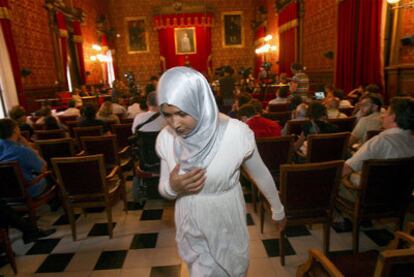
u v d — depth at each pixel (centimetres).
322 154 272
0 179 243
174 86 87
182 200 104
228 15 1499
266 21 1346
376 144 201
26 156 262
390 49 548
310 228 265
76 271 223
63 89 896
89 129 352
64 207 312
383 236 249
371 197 208
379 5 556
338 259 151
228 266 102
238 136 98
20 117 398
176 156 100
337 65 723
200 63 1476
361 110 324
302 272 135
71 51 1028
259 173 110
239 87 1052
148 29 1491
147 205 331
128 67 1520
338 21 709
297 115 383
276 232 262
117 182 297
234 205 103
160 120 297
